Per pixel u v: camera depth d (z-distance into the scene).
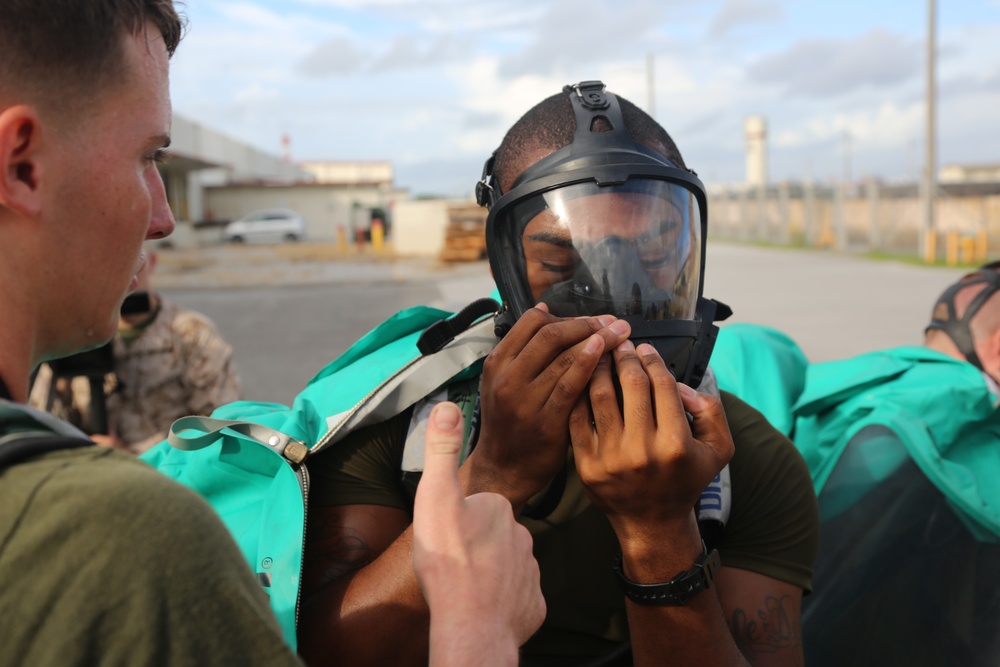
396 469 1.44
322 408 1.54
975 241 20.52
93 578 0.64
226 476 1.49
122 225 0.83
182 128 34.56
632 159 1.38
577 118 1.44
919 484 2.17
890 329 9.19
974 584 2.09
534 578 0.97
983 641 2.06
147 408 3.04
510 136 1.53
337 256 25.72
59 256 0.79
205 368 3.07
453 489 0.94
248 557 1.39
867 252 22.00
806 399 2.44
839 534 2.21
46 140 0.77
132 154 0.84
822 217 29.03
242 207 44.56
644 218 1.37
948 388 2.32
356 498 1.41
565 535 1.42
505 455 1.20
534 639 1.45
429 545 0.92
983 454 2.36
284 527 1.33
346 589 1.26
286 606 1.26
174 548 0.66
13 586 0.64
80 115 0.79
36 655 0.64
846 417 2.40
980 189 24.98
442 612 0.90
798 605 1.41
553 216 1.38
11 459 0.67
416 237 26.47
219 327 11.09
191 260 24.91
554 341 1.16
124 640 0.65
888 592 2.13
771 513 1.41
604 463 1.15
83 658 0.64
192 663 0.66
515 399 1.17
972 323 2.47
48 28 0.75
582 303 1.36
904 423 2.22
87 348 0.87
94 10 0.78
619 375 1.14
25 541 0.65
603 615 1.43
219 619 0.67
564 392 1.15
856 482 2.22
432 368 1.43
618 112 1.45
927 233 19.23
